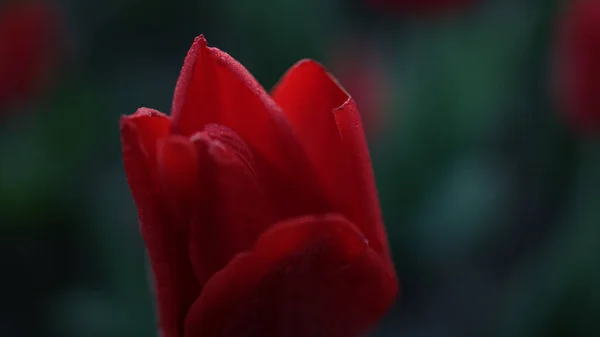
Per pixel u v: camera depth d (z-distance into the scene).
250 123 0.25
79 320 0.62
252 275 0.25
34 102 0.74
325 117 0.26
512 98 0.65
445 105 0.65
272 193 0.25
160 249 0.25
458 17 0.68
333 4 0.82
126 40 0.97
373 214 0.26
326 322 0.26
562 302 0.52
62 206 0.70
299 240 0.24
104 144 0.79
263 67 0.75
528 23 0.64
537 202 0.65
